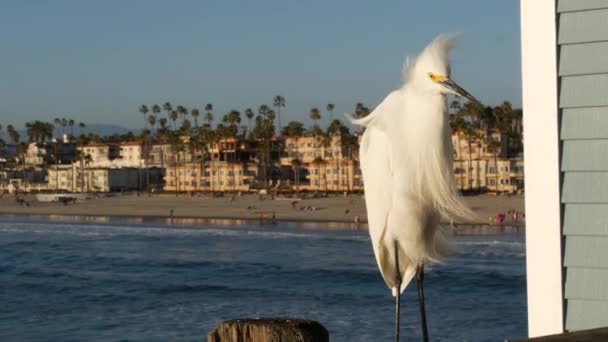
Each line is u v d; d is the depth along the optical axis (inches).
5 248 2620.6
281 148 5969.5
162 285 1706.4
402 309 1320.1
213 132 6151.6
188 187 5910.4
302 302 1450.5
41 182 6771.7
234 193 5615.2
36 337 1174.3
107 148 6909.5
